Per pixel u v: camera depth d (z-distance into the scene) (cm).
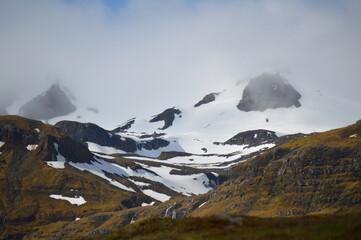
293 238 5991
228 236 6438
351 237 5772
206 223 7588
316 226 6662
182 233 7206
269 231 6562
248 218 8112
